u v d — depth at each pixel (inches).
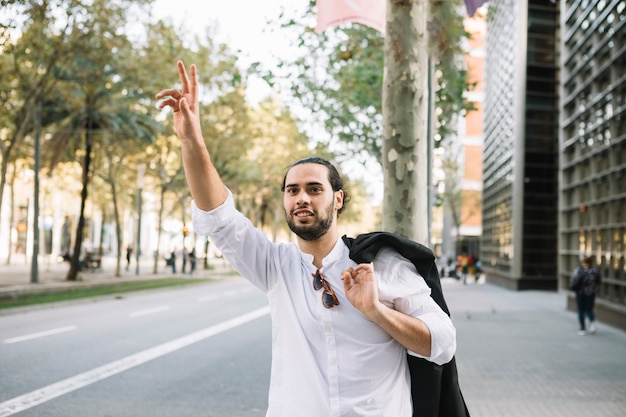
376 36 617.0
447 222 2711.6
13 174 1579.7
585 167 892.0
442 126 685.9
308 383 81.3
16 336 473.1
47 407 263.3
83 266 1615.4
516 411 275.6
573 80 952.3
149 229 3095.5
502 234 1464.1
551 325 642.8
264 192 2044.8
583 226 837.8
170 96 85.8
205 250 2034.9
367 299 75.9
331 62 631.2
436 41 221.3
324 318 81.4
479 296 1083.3
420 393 84.4
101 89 987.3
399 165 184.5
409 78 184.4
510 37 1386.6
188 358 390.3
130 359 380.8
